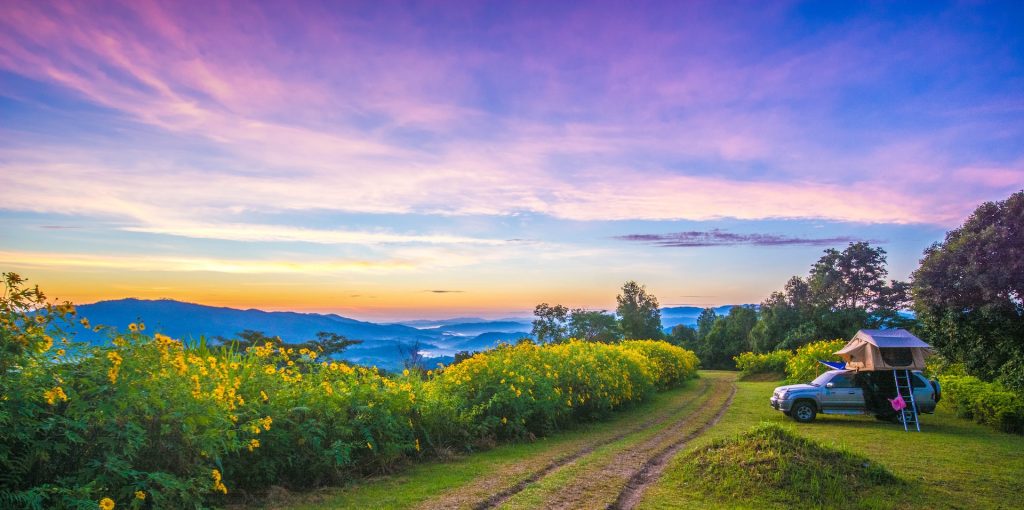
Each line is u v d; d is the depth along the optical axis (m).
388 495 7.38
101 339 5.76
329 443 8.01
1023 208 17.42
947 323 19.28
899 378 14.47
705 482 8.00
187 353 7.39
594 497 7.47
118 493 5.32
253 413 7.16
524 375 12.67
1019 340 17.52
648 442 11.66
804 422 14.95
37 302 5.23
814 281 47.66
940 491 7.86
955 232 19.69
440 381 11.71
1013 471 9.00
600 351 17.86
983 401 13.95
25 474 5.07
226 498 6.88
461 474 8.59
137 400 5.52
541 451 10.59
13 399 4.87
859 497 7.41
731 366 52.56
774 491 7.49
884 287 48.84
